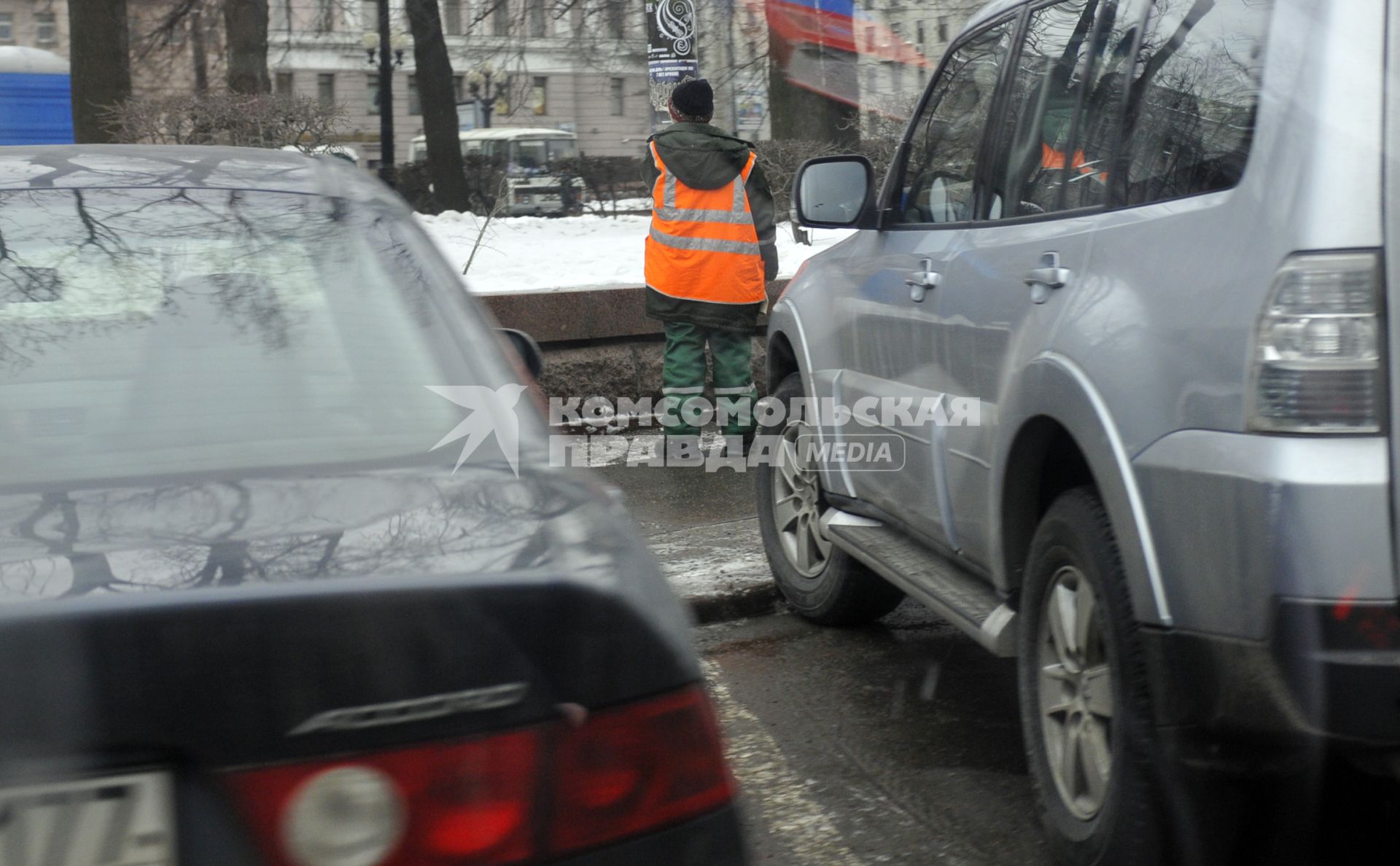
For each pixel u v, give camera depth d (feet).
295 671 4.95
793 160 46.91
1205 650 8.34
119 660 4.81
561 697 5.28
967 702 14.49
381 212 8.50
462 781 5.11
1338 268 7.82
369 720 5.02
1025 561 11.45
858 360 15.16
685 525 21.12
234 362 7.05
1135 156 10.23
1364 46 8.13
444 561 5.41
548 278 32.53
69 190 8.30
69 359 6.94
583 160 92.38
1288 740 8.02
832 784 12.50
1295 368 7.83
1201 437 8.36
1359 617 7.62
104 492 5.95
